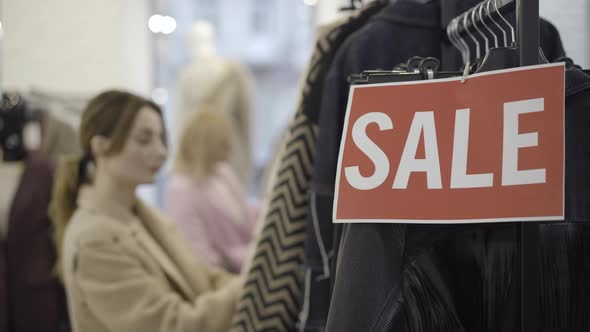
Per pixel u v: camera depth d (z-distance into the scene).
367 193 0.67
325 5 3.53
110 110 1.27
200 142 2.42
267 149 3.82
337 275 0.71
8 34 3.38
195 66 3.49
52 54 3.42
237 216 2.42
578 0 1.03
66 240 1.27
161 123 1.34
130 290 1.20
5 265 1.89
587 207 0.68
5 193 1.95
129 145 1.26
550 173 0.60
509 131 0.63
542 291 0.70
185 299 1.33
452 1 0.98
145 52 3.66
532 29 0.64
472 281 0.72
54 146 2.08
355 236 0.69
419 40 1.03
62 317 1.98
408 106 0.68
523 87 0.63
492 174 0.63
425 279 0.69
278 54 3.86
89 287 1.20
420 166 0.66
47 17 3.41
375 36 1.00
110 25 3.47
